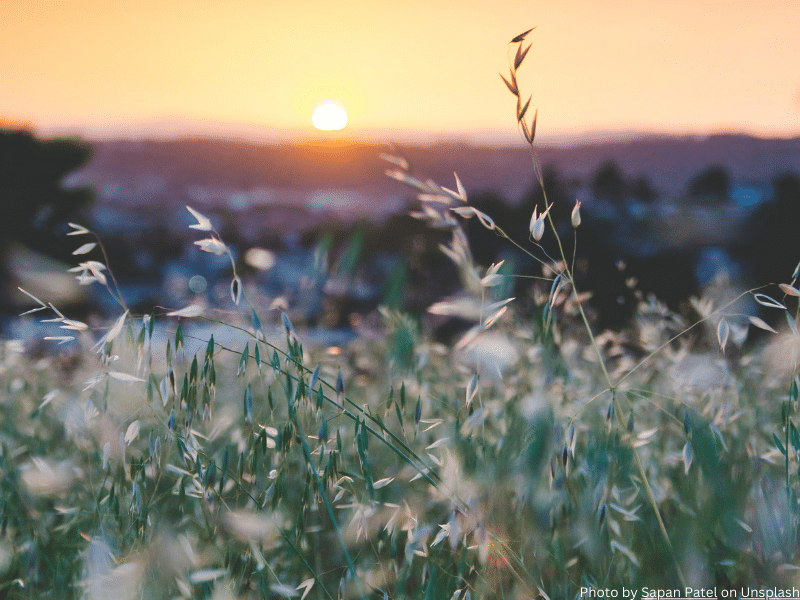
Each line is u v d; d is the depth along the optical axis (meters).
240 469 1.33
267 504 1.29
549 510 1.34
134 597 1.26
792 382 1.30
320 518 1.42
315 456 1.33
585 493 1.36
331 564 1.40
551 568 1.36
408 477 1.45
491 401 1.44
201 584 1.27
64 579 1.35
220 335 1.29
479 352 1.26
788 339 1.29
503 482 1.36
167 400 1.26
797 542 1.33
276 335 1.30
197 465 1.27
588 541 1.35
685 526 1.36
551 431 1.35
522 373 1.45
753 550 1.35
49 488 1.42
